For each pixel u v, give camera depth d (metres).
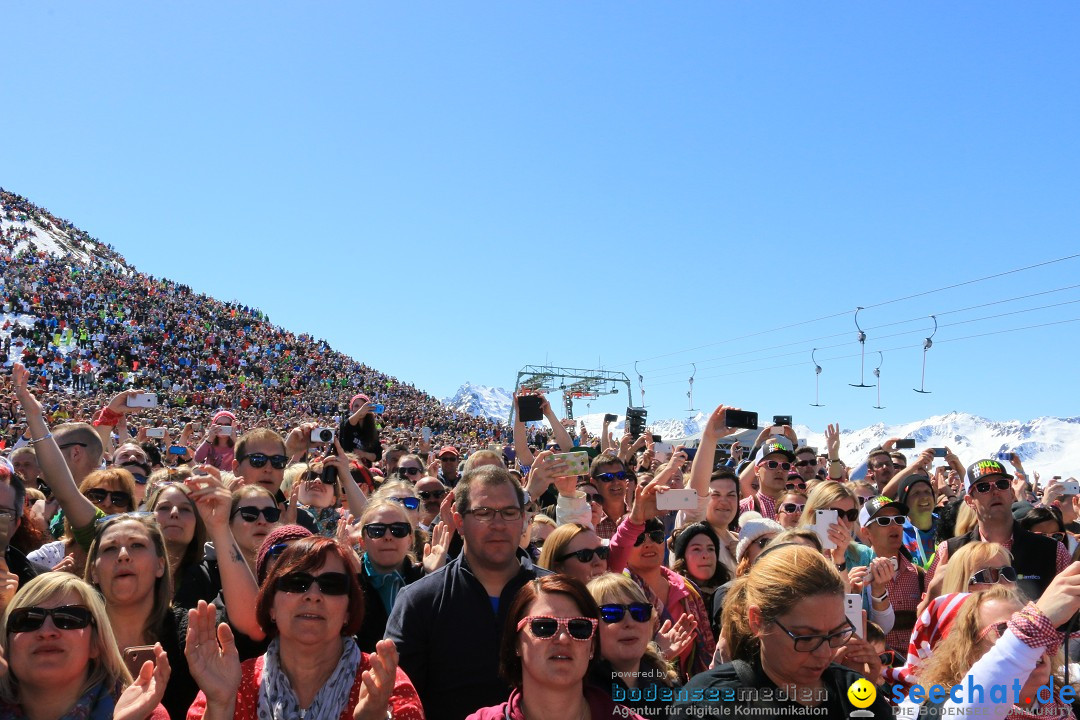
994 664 3.35
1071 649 4.32
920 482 8.56
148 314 66.75
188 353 61.25
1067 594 3.35
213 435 9.73
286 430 35.91
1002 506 6.45
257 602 3.97
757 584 3.46
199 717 3.69
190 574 5.32
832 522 5.48
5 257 70.75
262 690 3.80
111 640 3.93
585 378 41.91
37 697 3.75
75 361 49.69
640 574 5.58
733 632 3.77
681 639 4.82
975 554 5.05
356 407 9.32
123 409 9.27
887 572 4.95
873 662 3.96
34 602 3.77
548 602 3.68
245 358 64.81
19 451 7.48
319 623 3.82
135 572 4.56
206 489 4.61
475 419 59.66
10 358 49.94
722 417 7.03
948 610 4.43
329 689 3.81
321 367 69.19
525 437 9.70
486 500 4.74
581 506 6.54
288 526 4.54
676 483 8.24
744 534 5.78
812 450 10.30
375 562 5.41
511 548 4.75
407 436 25.59
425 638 4.52
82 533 5.63
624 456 10.74
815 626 3.29
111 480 6.38
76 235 105.00
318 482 7.51
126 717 3.46
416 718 3.75
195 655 3.64
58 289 66.06
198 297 78.25
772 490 8.27
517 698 3.74
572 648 3.61
